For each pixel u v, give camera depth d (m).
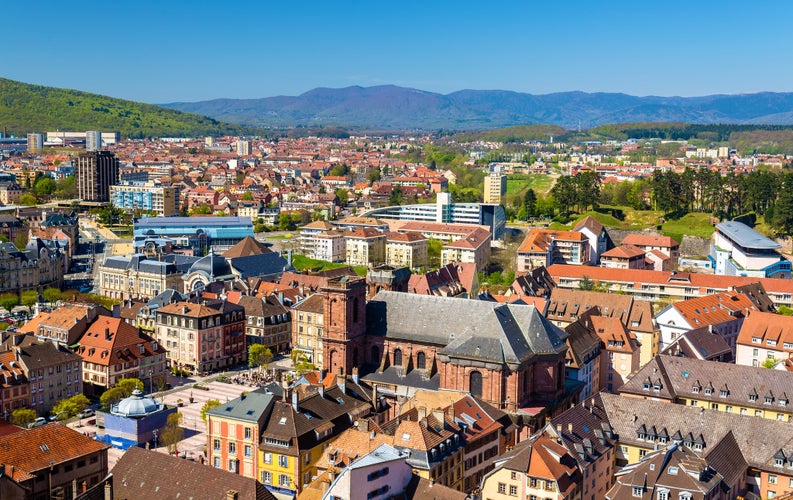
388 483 174.88
